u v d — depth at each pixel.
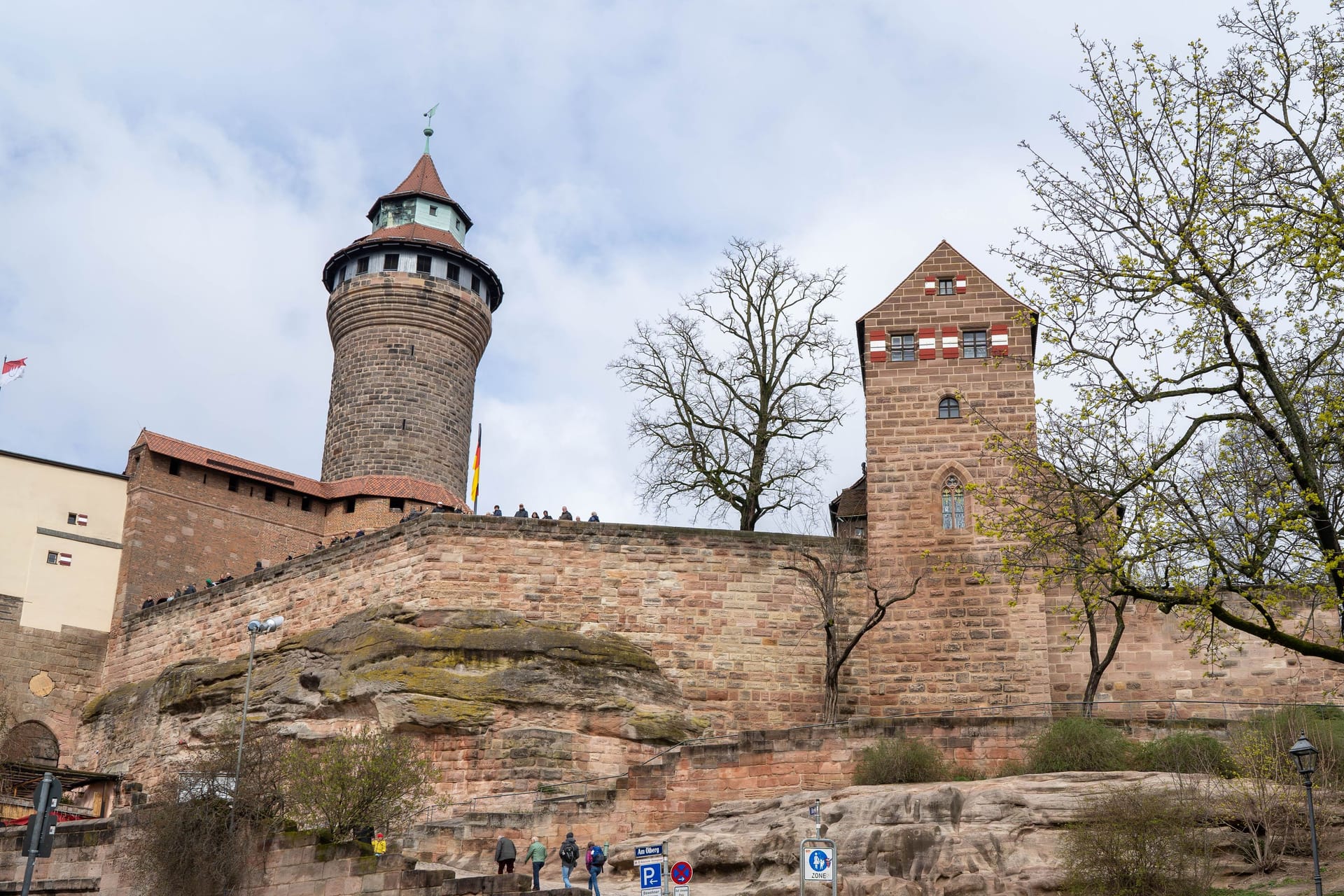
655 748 41.34
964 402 43.31
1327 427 23.48
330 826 31.92
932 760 33.34
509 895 28.00
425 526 44.59
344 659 43.50
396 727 40.75
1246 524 23.56
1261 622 40.06
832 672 40.69
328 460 66.94
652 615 43.50
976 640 41.00
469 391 70.38
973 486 27.55
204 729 47.28
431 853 35.06
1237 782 28.62
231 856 30.48
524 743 40.19
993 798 29.19
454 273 70.75
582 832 35.16
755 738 35.25
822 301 50.22
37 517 57.41
